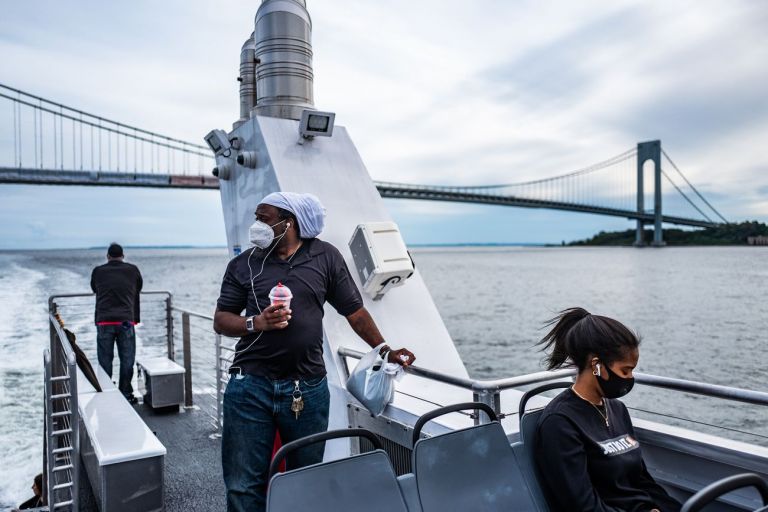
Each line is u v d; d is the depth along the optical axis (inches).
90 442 125.5
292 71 165.2
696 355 784.9
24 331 674.2
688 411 549.6
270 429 78.6
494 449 68.1
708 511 72.4
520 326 1084.5
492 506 65.7
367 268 135.3
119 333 201.2
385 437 102.5
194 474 141.0
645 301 1514.5
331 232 147.1
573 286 2055.9
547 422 68.8
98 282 200.5
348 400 114.8
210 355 504.1
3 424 320.2
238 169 168.9
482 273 3061.0
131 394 202.4
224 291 83.3
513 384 79.9
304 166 153.9
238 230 169.3
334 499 57.6
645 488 71.1
